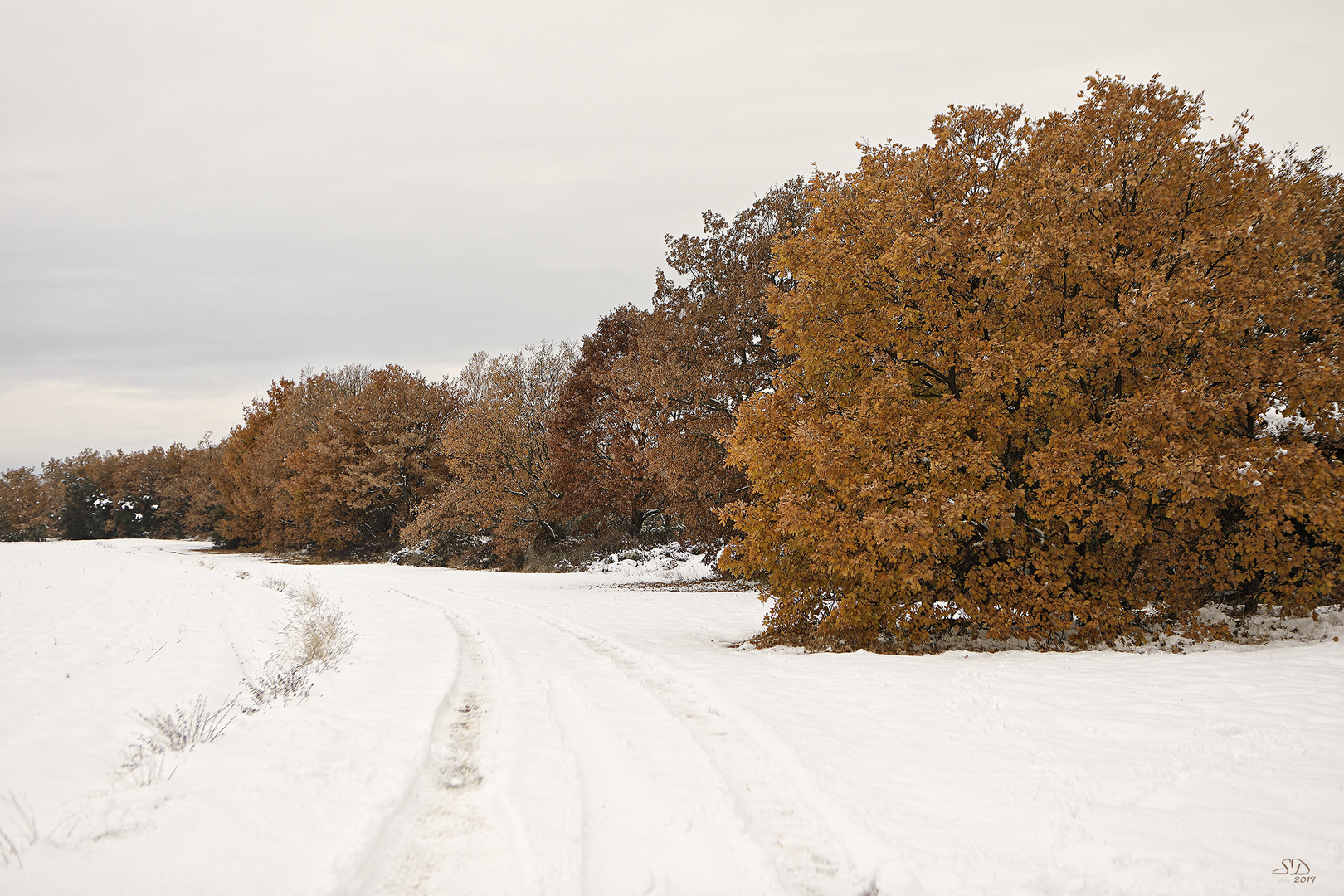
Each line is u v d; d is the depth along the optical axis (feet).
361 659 32.40
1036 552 34.58
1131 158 33.58
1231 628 34.76
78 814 13.55
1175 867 10.96
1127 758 15.65
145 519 321.52
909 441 33.47
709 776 15.76
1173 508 32.42
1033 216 34.50
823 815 13.62
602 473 107.76
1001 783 14.65
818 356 37.76
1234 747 15.84
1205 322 31.24
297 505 156.66
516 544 118.83
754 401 39.50
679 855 12.08
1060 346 31.81
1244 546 33.22
